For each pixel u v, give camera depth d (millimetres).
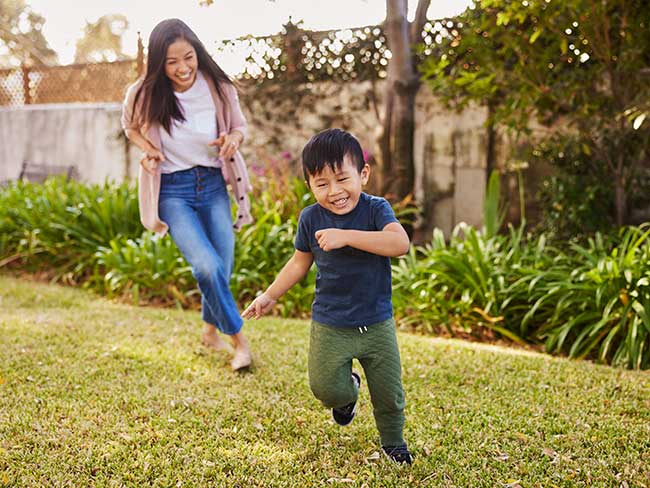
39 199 7105
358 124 7633
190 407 3078
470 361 3887
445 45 5840
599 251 4863
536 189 6703
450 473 2428
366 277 2365
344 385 2455
